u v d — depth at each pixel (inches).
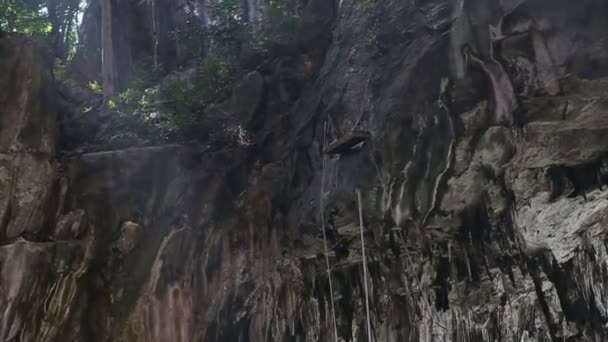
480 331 514.3
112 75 542.6
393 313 477.7
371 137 380.5
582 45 326.0
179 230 438.3
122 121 482.3
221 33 552.7
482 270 470.0
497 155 371.9
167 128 474.6
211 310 454.0
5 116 418.0
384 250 441.4
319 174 421.7
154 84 571.2
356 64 420.2
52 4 746.8
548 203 422.0
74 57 711.7
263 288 464.8
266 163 452.8
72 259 414.9
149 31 737.0
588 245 467.8
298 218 423.5
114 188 440.5
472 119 353.1
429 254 444.5
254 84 485.1
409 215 391.9
